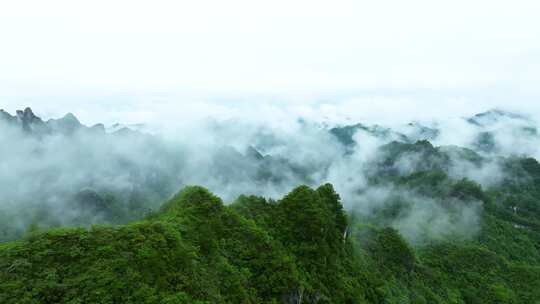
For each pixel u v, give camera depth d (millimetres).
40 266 26531
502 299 67125
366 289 52562
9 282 24984
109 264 27328
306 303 40375
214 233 38281
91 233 29938
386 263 66375
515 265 78188
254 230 42094
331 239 54750
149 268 28406
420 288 64438
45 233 29156
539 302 68000
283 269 39375
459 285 70938
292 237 48906
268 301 35844
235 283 33844
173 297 26891
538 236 99750
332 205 61062
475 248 82688
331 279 47188
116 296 25609
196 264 32281
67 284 25641
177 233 33375
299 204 52906
